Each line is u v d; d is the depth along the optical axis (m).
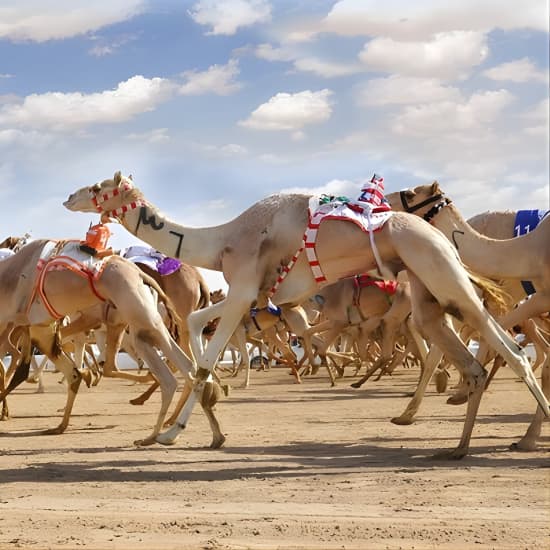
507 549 6.29
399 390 21.94
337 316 23.83
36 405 18.69
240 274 10.98
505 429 12.95
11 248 17.77
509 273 11.48
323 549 6.27
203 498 8.21
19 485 8.95
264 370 36.16
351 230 10.45
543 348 17.44
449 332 10.56
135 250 16.84
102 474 9.56
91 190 12.27
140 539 6.58
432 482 8.80
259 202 11.27
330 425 13.96
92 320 15.95
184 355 12.29
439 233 10.45
